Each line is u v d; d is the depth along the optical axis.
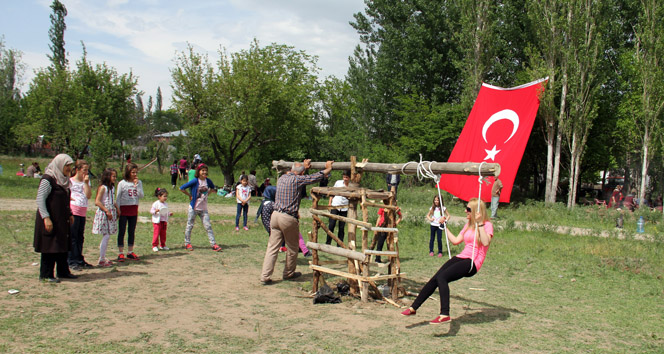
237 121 24.91
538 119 26.91
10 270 7.15
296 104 26.47
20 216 12.95
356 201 6.80
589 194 36.84
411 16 34.97
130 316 5.28
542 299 6.98
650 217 19.47
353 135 31.53
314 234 6.96
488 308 6.35
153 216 9.46
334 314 5.77
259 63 25.36
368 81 40.53
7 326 4.73
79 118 28.14
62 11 43.44
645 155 23.19
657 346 4.97
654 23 22.84
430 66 32.50
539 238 13.39
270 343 4.62
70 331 4.70
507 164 16.02
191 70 25.78
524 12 30.05
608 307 6.61
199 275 7.55
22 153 51.88
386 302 6.48
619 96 27.03
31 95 31.61
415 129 30.25
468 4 26.59
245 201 13.10
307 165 7.45
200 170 9.76
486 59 26.78
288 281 7.46
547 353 4.66
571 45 23.47
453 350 4.62
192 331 4.88
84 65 32.31
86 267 7.70
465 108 27.31
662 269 9.28
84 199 7.54
